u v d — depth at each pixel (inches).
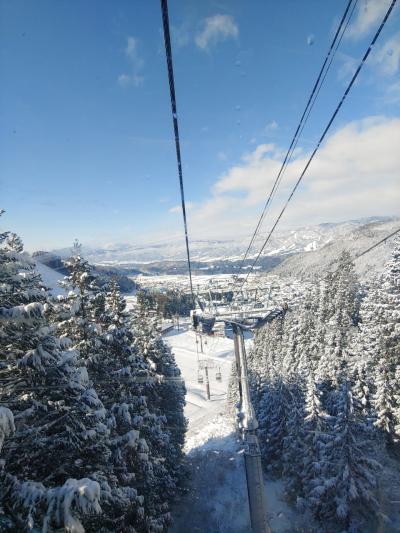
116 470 534.6
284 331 1835.6
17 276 378.3
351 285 1551.4
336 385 1202.6
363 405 1084.5
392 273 1176.8
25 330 360.5
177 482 1035.9
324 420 957.8
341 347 1296.8
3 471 319.3
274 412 1327.5
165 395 1053.2
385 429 998.4
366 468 796.0
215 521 1000.2
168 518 706.8
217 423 2047.2
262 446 1343.5
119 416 539.5
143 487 597.6
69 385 382.6
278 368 1454.2
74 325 551.5
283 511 1034.1
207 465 1386.6
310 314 1627.7
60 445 384.2
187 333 4785.9
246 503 1067.9
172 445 967.6
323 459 860.6
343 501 788.0
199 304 609.0
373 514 775.7
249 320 551.5
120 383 606.2
